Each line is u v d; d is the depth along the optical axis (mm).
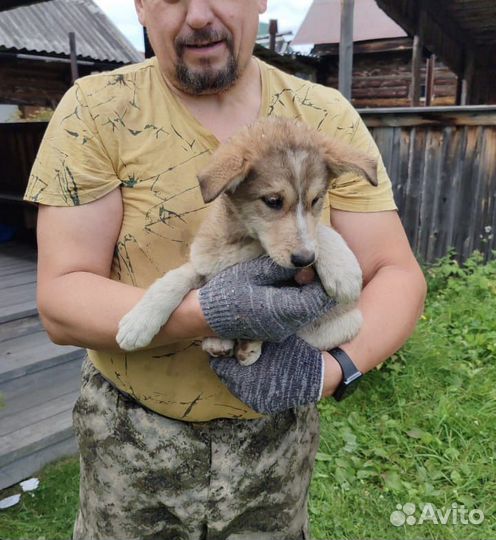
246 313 1827
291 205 2100
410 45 15422
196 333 1938
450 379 5473
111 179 2082
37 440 4461
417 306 2305
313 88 2377
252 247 2168
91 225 2055
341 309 2162
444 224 8023
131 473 2270
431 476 4379
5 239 8844
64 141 2033
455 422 4871
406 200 8117
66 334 2020
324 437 4762
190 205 2105
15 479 4348
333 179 2293
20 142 8500
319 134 2230
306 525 2629
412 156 7957
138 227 2098
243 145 2096
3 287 6496
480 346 6059
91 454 2350
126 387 2217
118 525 2348
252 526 2420
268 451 2316
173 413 2219
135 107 2090
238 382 1980
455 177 7801
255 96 2295
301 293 1911
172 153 2084
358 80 17031
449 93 16406
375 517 4027
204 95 2162
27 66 14273
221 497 2275
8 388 4945
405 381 5359
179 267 2088
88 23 16328
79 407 2398
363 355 2115
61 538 3834
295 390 1971
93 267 2072
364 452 4605
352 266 2039
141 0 2254
